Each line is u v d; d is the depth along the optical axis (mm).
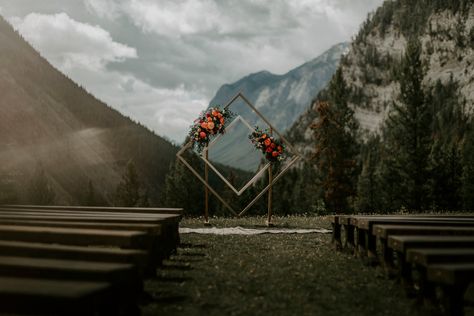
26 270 3943
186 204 64812
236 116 15047
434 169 45156
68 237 5859
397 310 4949
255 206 68750
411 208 42062
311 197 65250
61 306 3105
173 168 72125
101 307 3631
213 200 67625
